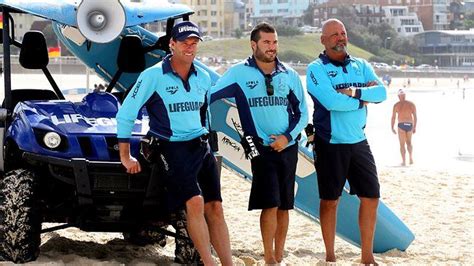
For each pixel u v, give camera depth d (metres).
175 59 9.29
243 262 11.11
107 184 9.77
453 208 17.09
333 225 10.77
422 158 29.53
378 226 12.31
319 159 10.63
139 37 11.65
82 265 10.16
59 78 94.75
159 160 9.27
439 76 194.50
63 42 12.69
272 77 9.97
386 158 29.75
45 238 12.20
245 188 18.73
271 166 9.98
